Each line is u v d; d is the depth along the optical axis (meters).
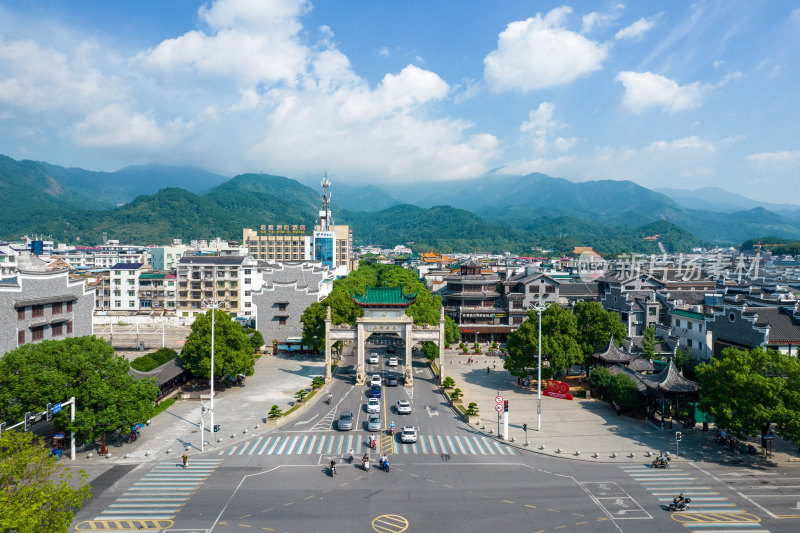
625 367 77.44
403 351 113.50
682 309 100.69
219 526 38.47
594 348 83.81
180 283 153.38
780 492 44.69
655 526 38.78
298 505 41.94
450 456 53.28
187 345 76.62
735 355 54.81
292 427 62.22
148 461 51.28
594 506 42.03
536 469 49.91
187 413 67.44
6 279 80.56
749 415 50.69
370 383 84.62
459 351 116.50
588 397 77.44
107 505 41.66
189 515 40.06
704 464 51.12
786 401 50.22
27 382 47.72
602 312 83.75
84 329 79.06
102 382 52.00
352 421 64.12
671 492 44.66
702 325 90.12
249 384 83.44
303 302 111.81
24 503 29.00
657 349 96.56
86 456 52.25
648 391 64.88
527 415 68.06
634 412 67.25
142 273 157.88
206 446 55.31
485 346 120.75
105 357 55.03
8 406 47.38
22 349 51.81
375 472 48.84
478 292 128.88
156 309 148.00
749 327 77.50
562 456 53.31
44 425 59.69
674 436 59.53
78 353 53.00
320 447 55.53
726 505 42.19
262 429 61.16
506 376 92.19
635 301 112.12
